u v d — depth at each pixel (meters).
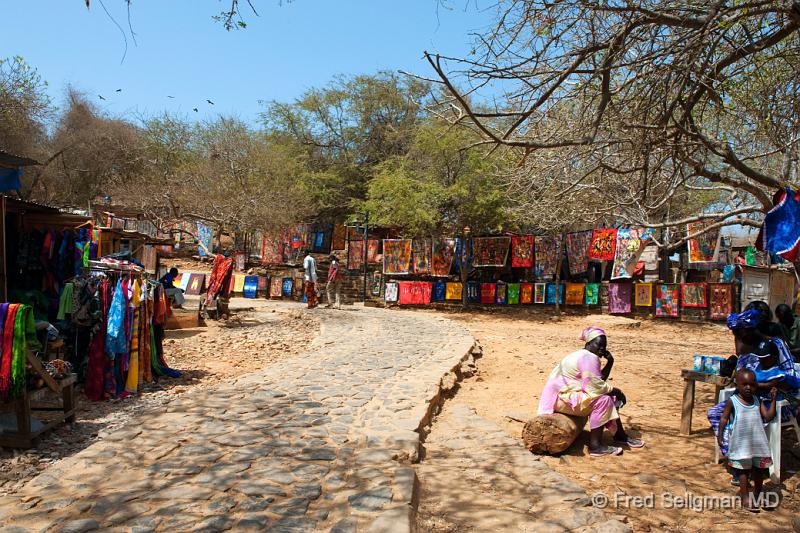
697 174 6.90
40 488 4.24
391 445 5.29
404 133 30.36
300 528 3.59
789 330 6.85
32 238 10.36
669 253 22.53
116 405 6.95
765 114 6.41
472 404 8.04
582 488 4.70
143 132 37.62
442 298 24.39
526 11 5.39
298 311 20.00
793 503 4.62
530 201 11.32
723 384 6.23
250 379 8.36
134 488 4.22
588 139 5.49
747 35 5.65
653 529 4.14
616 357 13.62
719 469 5.42
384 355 10.83
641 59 5.48
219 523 3.63
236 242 31.97
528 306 23.77
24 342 5.19
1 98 21.86
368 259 28.09
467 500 4.42
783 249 5.98
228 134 29.92
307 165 34.62
